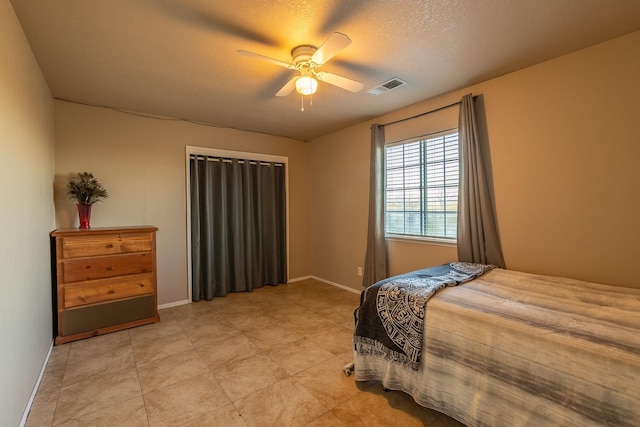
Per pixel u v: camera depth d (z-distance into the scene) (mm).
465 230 2771
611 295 1799
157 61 2270
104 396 1898
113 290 2881
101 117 3254
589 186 2170
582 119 2184
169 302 3678
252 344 2617
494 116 2650
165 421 1680
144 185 3508
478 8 1698
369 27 1872
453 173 3023
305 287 4488
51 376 2121
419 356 1685
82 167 3143
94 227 3174
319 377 2107
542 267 2406
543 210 2391
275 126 4113
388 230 3707
